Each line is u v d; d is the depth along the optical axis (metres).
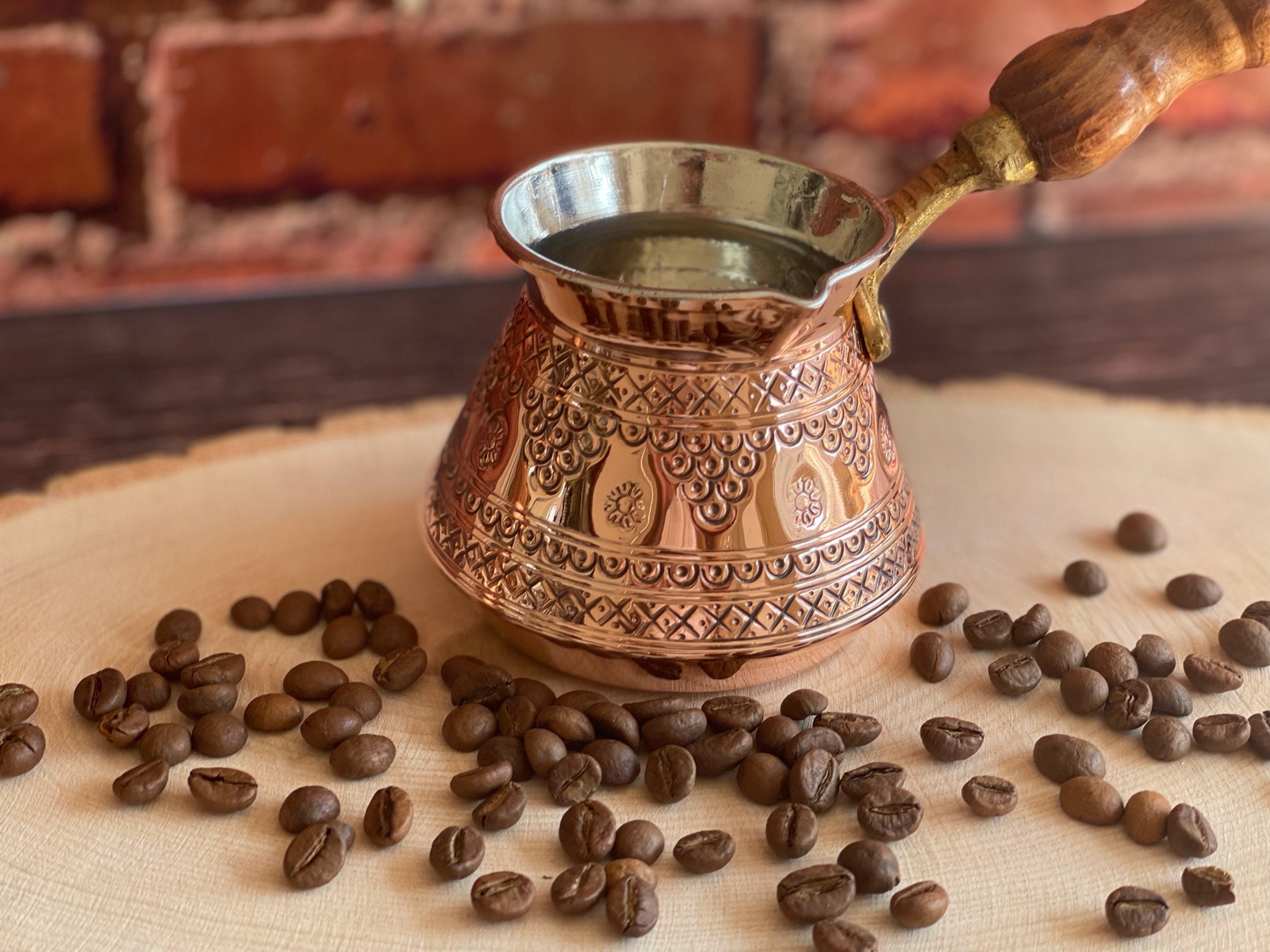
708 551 0.35
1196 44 0.36
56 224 0.56
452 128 0.58
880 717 0.38
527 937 0.33
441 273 0.61
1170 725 0.37
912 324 0.58
